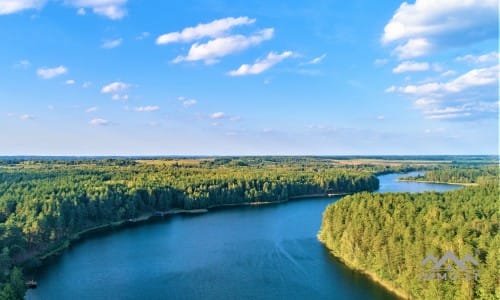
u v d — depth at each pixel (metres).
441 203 126.38
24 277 111.50
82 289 103.56
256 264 121.88
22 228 129.25
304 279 108.81
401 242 98.56
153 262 125.00
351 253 119.19
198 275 113.06
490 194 138.12
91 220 176.12
